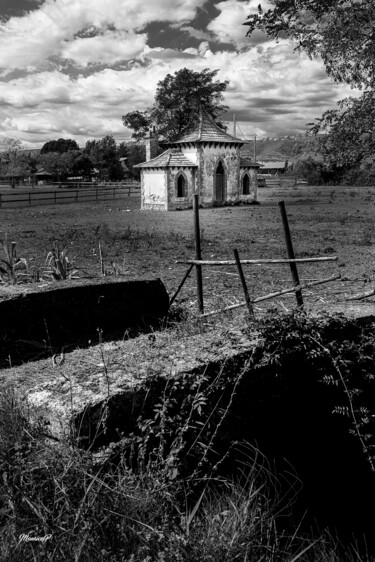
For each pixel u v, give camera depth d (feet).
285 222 17.17
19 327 15.39
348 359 13.91
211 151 135.95
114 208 136.15
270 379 12.42
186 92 158.92
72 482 8.61
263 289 29.40
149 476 9.05
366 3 14.38
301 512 12.71
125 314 17.85
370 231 67.97
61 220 97.09
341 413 13.35
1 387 10.84
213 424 10.95
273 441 12.57
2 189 243.40
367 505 14.15
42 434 9.44
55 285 16.83
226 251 50.85
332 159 16.20
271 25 15.93
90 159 352.69
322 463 13.71
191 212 119.03
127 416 9.82
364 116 15.28
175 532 8.42
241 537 8.75
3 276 23.66
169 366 11.07
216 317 19.22
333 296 25.16
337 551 11.94
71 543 7.97
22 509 8.48
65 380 10.55
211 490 10.24
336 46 14.78
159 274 36.40
